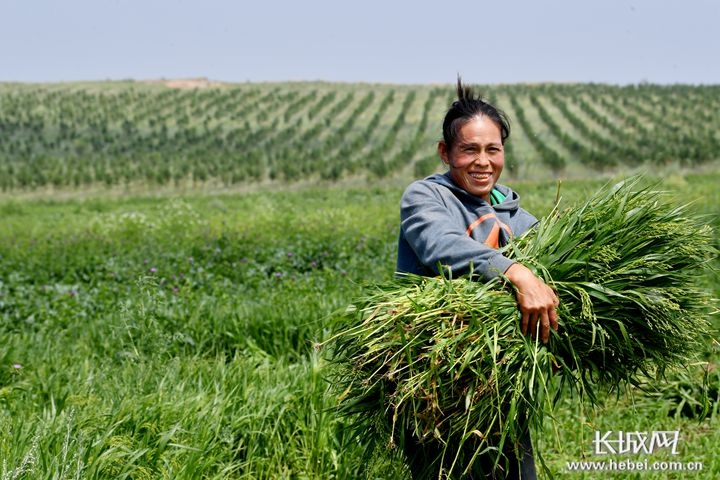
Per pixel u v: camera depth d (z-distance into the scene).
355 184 47.06
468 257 2.53
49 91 89.56
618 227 2.74
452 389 2.46
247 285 9.59
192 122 74.88
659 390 5.15
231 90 90.94
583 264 2.64
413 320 2.47
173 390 4.46
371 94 85.12
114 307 7.98
